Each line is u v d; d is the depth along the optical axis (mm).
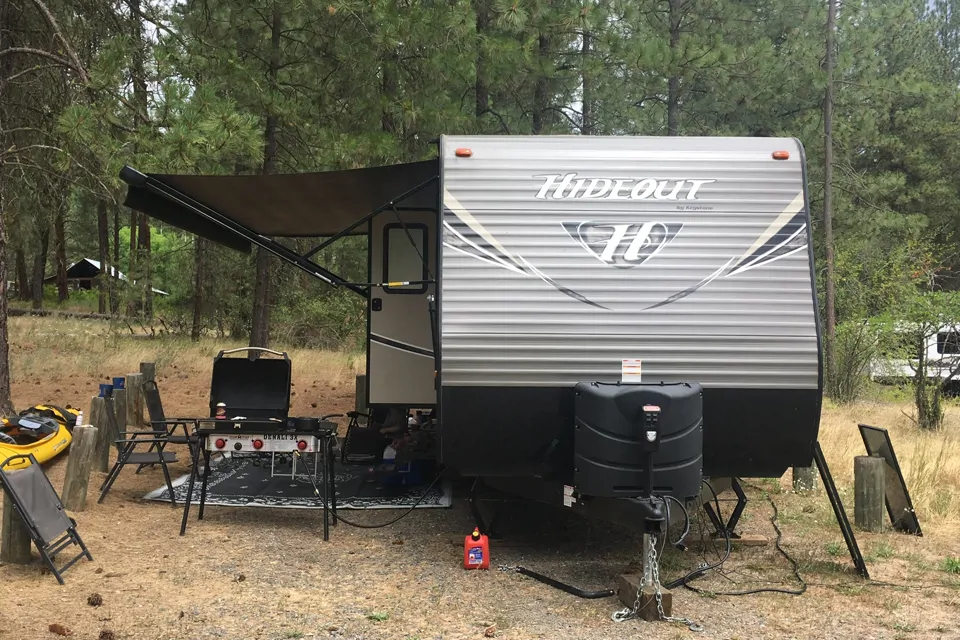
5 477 4773
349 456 8203
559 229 5121
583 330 5000
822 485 7871
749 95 15773
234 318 20922
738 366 5008
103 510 6285
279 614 4410
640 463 4680
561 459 5156
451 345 4996
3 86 9094
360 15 11414
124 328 20203
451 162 5207
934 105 24969
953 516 6832
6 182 11258
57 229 27781
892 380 13703
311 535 5934
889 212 19672
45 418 7621
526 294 5039
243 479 7559
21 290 34594
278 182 6414
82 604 4406
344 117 12234
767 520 6699
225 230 8219
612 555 5672
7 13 9711
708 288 5059
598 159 5230
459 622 4395
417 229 8133
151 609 4395
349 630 4238
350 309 19109
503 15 11797
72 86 9984
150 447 8078
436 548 5711
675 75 13891
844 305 15094
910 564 5590
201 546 5531
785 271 5098
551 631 4312
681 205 5164
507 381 5004
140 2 12188
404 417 8227
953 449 9758
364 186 6523
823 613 4656
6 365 8430
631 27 15500
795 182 5219
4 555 4961
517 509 6801
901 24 20891
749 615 4609
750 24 18562
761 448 5164
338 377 14828
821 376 5023
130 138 8578
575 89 16328
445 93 12812
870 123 20234
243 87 11461
